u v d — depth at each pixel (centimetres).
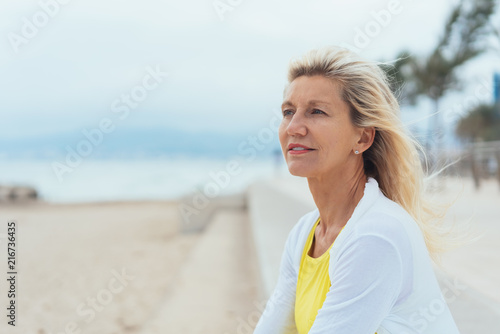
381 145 195
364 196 176
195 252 957
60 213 2239
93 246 1221
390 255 157
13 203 2742
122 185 4772
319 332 162
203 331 495
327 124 179
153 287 763
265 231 749
